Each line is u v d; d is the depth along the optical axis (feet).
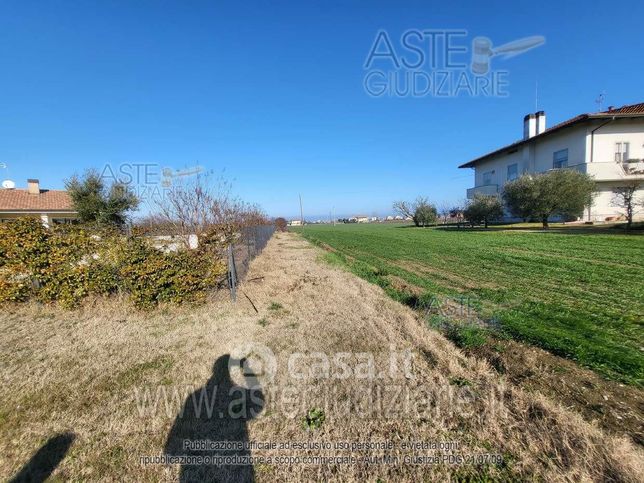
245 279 25.41
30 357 12.12
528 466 6.73
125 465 7.06
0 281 17.56
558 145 80.84
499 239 52.31
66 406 9.11
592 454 6.79
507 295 18.74
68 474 6.84
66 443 7.70
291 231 126.93
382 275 27.07
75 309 17.40
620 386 9.32
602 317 14.66
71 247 17.49
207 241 19.29
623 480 6.21
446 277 25.04
